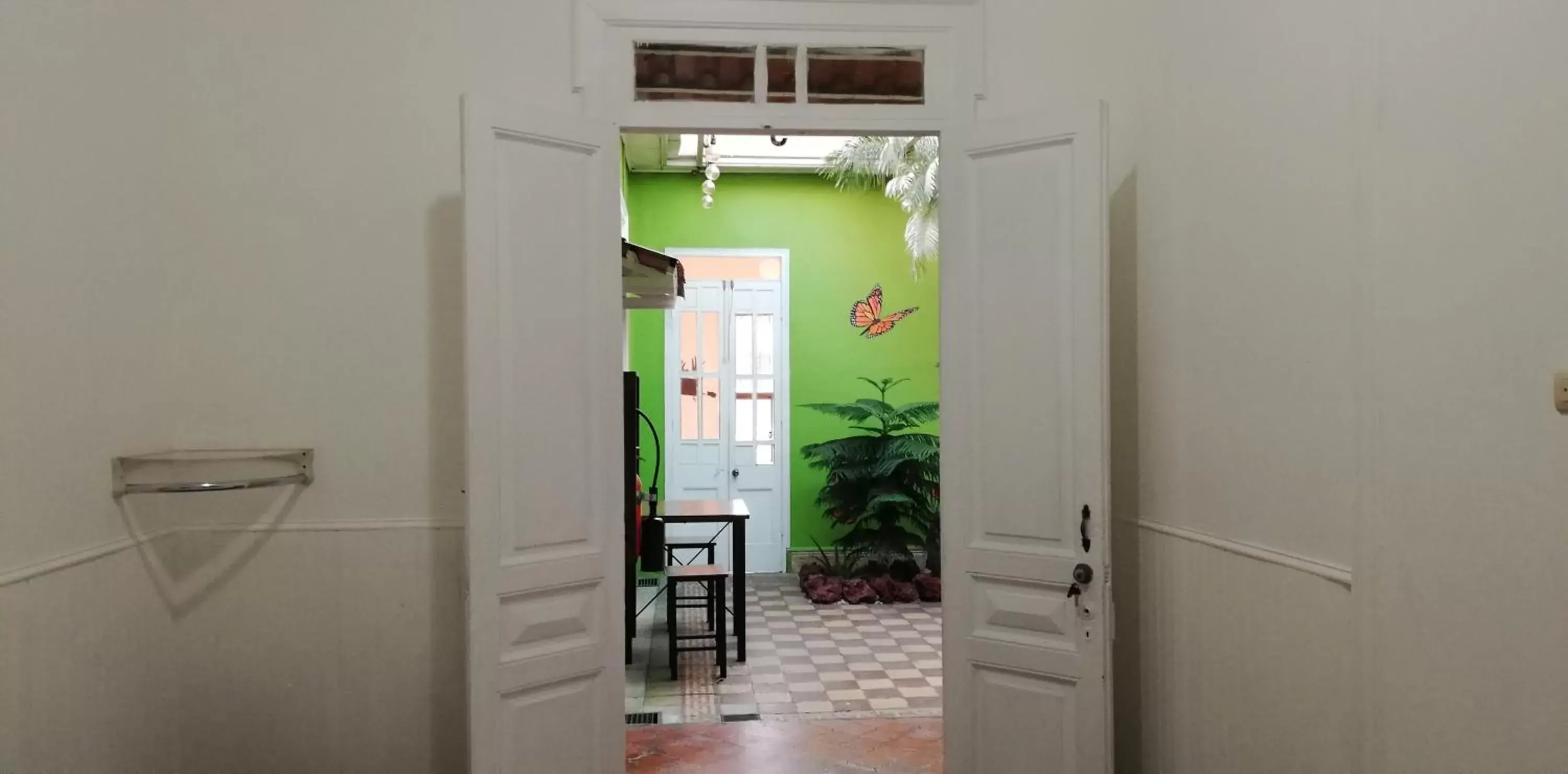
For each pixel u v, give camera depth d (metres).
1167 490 2.73
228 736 2.73
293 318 2.79
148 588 2.54
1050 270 2.69
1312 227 2.06
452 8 2.87
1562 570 1.46
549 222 2.66
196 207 2.75
